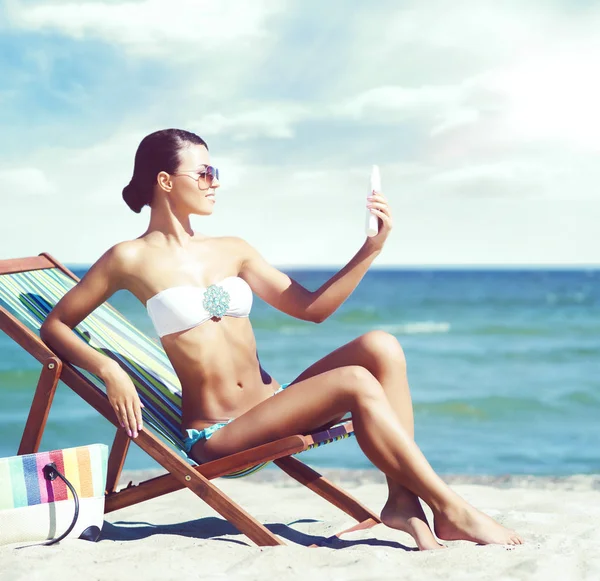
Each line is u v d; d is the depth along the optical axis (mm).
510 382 14898
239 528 2994
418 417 11211
